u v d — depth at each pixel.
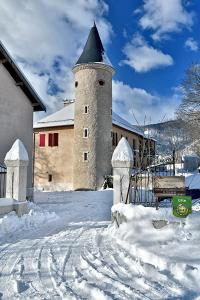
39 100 17.73
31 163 17.62
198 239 6.27
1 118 15.65
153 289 4.20
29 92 17.41
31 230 9.30
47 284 4.53
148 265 5.09
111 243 7.14
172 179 8.29
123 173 9.42
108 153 32.62
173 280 4.52
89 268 5.24
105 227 9.75
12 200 10.49
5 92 16.03
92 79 32.38
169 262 4.95
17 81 16.75
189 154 35.34
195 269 4.61
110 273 4.93
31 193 17.27
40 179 35.81
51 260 5.84
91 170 31.48
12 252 6.51
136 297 3.93
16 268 5.36
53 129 35.97
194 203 11.44
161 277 4.65
